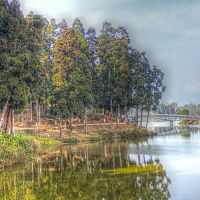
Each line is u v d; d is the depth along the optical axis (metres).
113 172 27.45
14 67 36.03
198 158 33.28
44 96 60.06
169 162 31.42
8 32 36.75
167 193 20.16
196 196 19.20
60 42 59.62
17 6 38.31
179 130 86.12
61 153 41.09
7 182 24.44
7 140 34.12
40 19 42.62
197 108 196.88
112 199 19.62
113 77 73.69
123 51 73.94
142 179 24.38
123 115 91.19
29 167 30.75
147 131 72.06
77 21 71.75
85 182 24.02
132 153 38.97
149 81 79.75
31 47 40.94
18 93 37.03
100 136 62.50
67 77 59.22
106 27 75.44
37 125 58.62
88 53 68.06
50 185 23.34
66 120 67.94
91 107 74.12
